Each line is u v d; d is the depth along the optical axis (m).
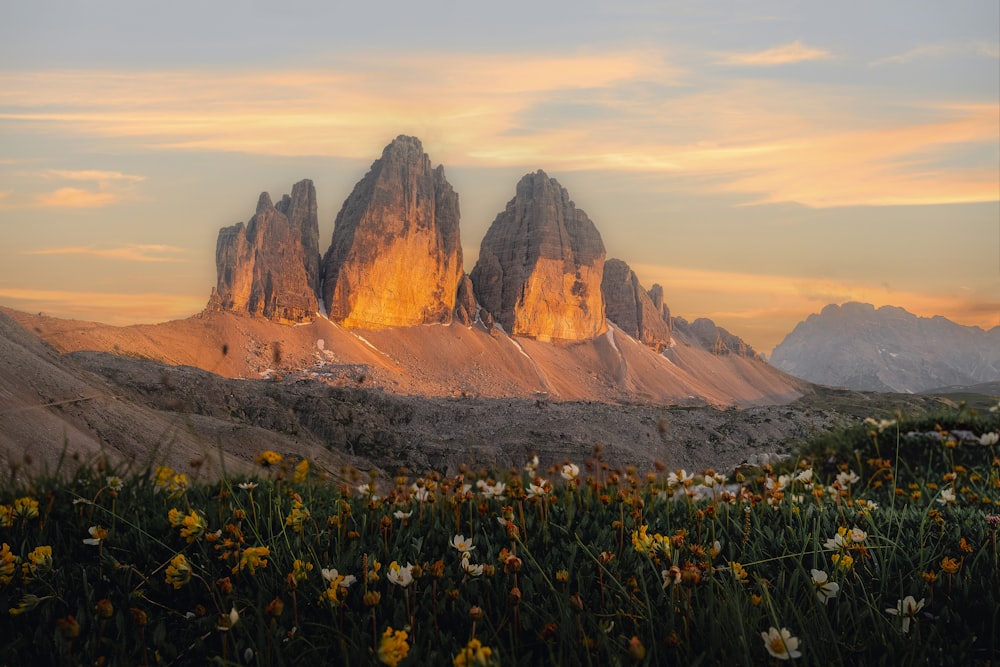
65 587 4.23
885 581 4.51
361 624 3.84
